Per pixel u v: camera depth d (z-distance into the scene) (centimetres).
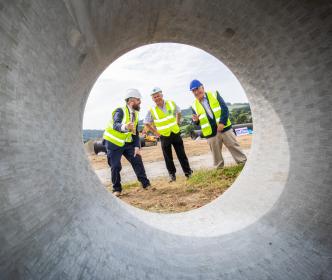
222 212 337
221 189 525
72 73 208
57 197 164
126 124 508
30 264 115
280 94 317
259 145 391
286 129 322
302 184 268
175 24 313
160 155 1324
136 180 757
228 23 297
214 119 620
